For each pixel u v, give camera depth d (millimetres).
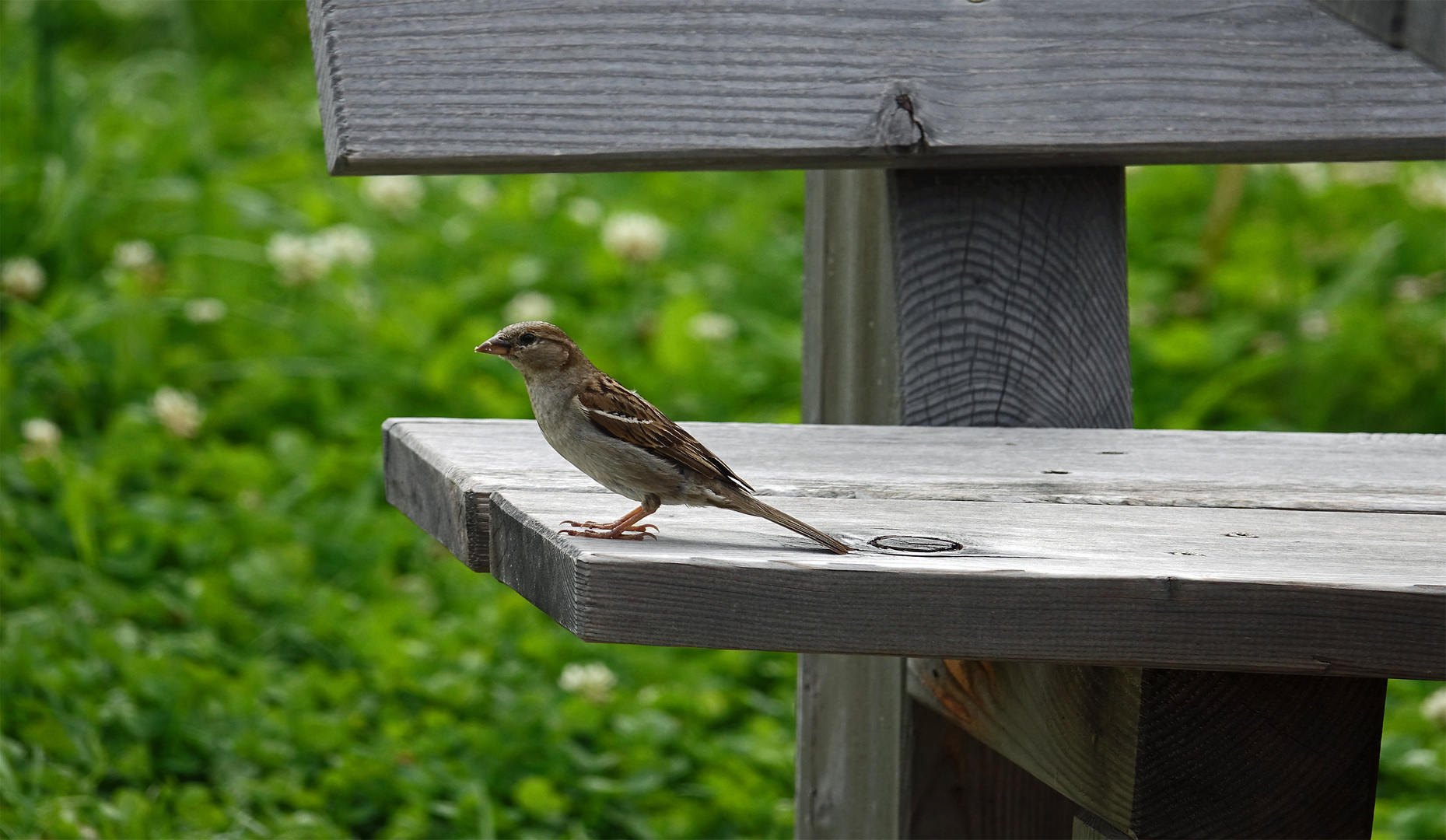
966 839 6855
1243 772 4988
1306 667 4363
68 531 11570
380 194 17250
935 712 6812
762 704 10789
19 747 9250
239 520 11945
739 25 6668
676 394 14242
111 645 10039
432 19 6547
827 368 7625
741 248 17500
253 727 9742
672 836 9336
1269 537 5043
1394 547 4930
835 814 7402
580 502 5336
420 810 9164
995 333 7098
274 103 20891
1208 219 17188
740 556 4449
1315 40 6824
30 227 15312
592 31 6590
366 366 14156
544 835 9164
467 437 6508
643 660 11094
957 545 4789
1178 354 15039
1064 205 7145
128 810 8680
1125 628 4363
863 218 7398
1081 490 5773
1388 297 16578
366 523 12203
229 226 16484
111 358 13898
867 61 6676
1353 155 6793
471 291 15711
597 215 17219
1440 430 14484
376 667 10586
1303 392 14945
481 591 11750
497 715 10203
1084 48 6766
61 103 17016
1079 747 5297
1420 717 10977
